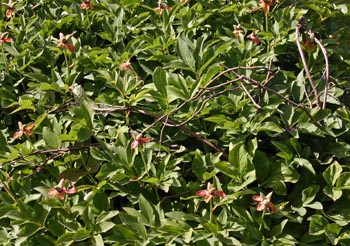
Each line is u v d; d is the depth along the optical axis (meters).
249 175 2.36
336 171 2.39
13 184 2.46
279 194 2.38
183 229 2.29
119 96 2.69
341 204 2.42
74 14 3.09
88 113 2.47
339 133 2.56
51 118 2.64
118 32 3.01
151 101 2.67
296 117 2.55
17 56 2.81
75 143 2.52
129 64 2.61
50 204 2.36
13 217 2.33
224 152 2.49
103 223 2.31
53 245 2.36
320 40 2.89
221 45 2.75
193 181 2.50
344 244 2.30
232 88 2.47
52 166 2.51
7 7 2.92
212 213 2.34
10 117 2.72
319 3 3.33
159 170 2.40
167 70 2.81
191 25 3.00
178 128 2.55
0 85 2.79
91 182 2.50
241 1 3.26
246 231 2.31
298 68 2.93
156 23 3.09
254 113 2.53
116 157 2.40
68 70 2.77
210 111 2.56
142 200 2.34
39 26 3.09
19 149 2.48
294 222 2.40
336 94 2.65
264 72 2.75
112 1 3.22
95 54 2.82
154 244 2.27
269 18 3.13
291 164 2.42
